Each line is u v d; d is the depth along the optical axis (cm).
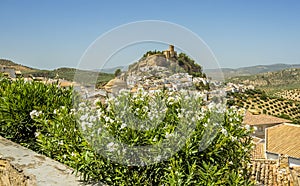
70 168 281
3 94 398
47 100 393
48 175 264
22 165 280
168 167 257
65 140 291
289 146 1703
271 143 1786
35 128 394
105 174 260
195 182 254
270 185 705
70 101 383
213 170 254
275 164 852
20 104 378
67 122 302
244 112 302
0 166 291
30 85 414
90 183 256
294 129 1914
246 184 298
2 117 380
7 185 282
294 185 728
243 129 292
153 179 261
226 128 283
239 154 294
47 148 313
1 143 340
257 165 845
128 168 258
